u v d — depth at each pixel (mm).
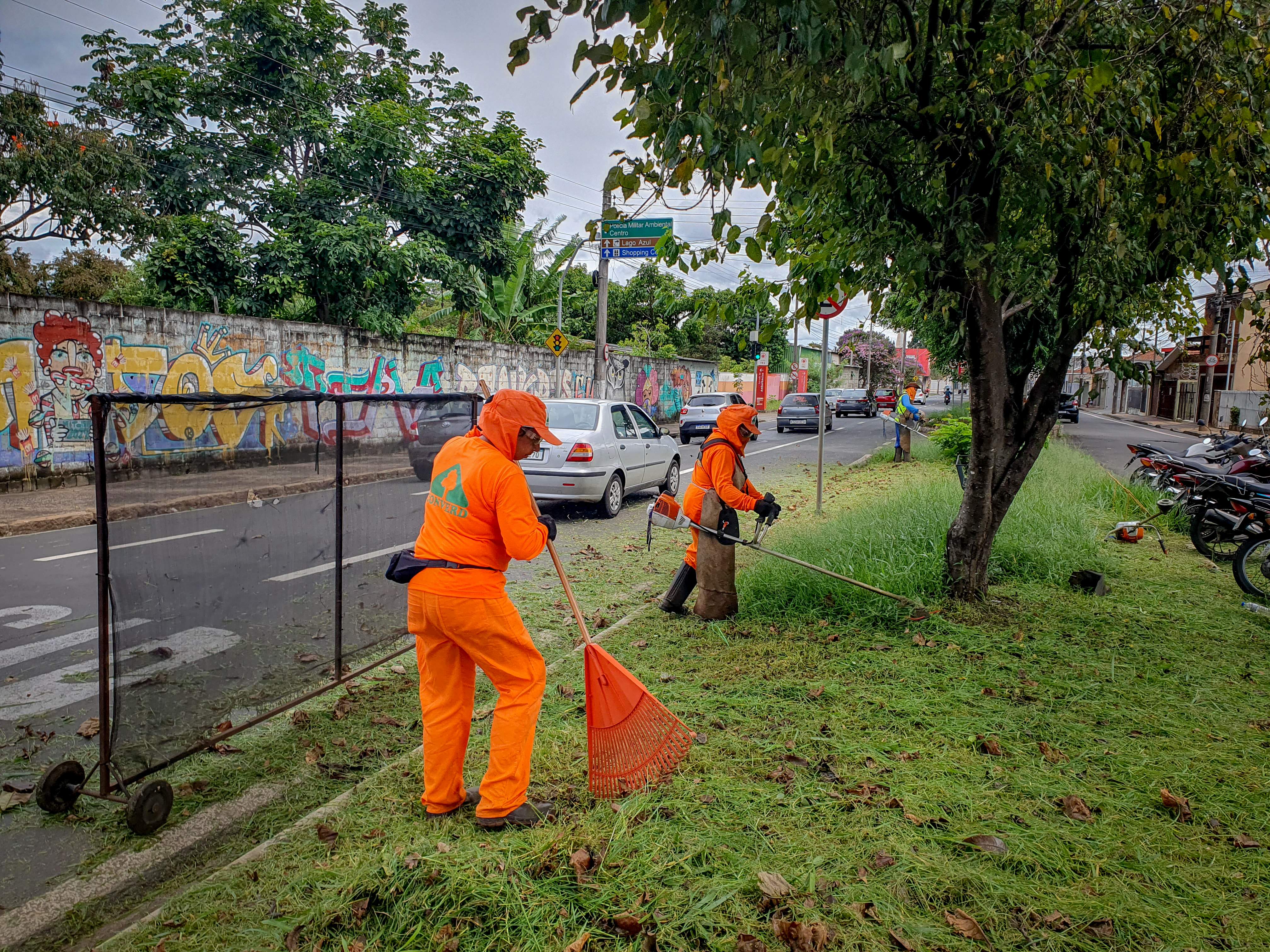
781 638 5008
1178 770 3332
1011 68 4305
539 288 25203
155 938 2381
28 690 4406
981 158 4793
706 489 5414
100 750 2973
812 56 2801
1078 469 12469
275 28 16172
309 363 14305
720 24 2684
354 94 17703
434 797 3008
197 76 16156
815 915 2389
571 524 9844
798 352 56250
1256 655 4750
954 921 2381
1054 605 5688
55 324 10836
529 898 2453
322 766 3568
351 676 4223
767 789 3131
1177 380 43719
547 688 4273
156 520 3121
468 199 17938
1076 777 3275
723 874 2586
